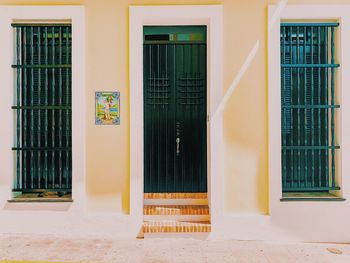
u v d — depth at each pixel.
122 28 5.61
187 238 5.51
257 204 5.57
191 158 6.04
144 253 4.96
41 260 4.69
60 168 5.75
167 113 5.99
